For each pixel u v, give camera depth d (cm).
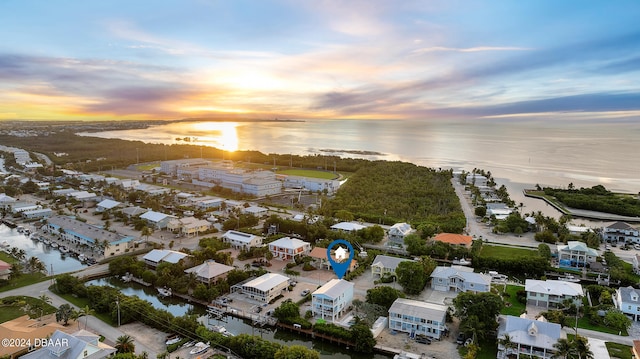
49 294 14050
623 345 11181
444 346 11350
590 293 14338
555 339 10600
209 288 14450
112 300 12800
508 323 11244
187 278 14888
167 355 10350
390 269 15925
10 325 11038
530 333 10775
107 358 9950
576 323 12200
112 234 19350
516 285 15375
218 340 11044
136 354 10581
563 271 16512
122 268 16188
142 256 18400
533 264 16500
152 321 12075
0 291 14188
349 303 13750
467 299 11950
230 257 17112
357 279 16000
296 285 15412
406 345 11388
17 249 18388
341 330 11744
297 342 12125
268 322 12619
